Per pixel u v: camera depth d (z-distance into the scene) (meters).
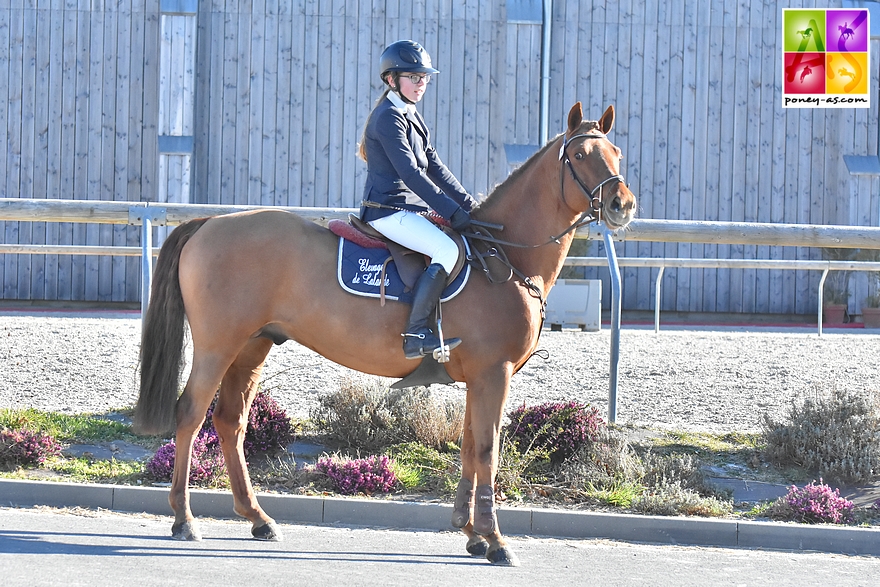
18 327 15.80
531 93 25.36
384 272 7.12
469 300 7.09
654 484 9.19
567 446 9.66
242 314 7.09
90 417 10.54
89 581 5.70
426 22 25.25
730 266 18.73
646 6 25.64
